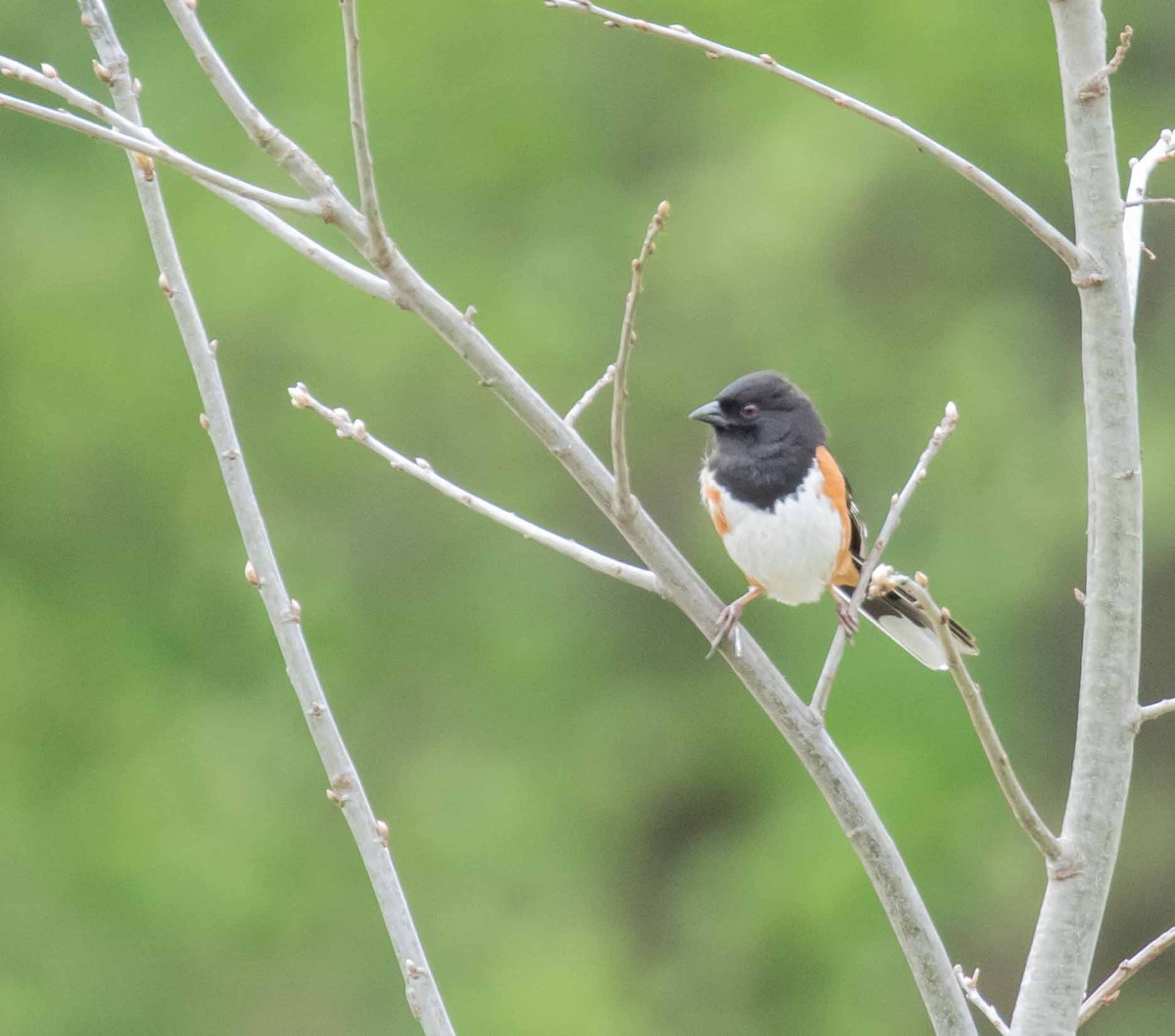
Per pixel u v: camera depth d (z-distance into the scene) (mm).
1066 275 16203
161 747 14812
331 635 15289
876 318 15844
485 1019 14172
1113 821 4402
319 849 14758
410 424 15562
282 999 14273
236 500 4910
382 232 4418
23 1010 13852
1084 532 15195
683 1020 14789
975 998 4512
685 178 16094
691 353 15578
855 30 16266
